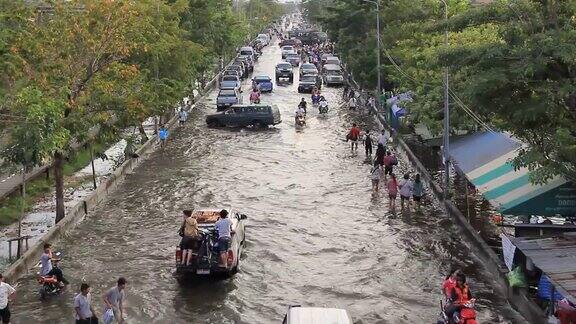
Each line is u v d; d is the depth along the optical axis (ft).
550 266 47.34
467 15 61.67
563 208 58.23
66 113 76.33
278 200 87.45
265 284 59.57
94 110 80.28
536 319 49.62
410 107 101.81
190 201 86.84
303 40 406.82
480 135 83.56
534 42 54.34
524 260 54.85
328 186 94.94
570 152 54.34
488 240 69.87
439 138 97.30
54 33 77.10
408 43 129.80
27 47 74.43
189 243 58.80
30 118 59.00
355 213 82.02
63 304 55.26
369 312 54.03
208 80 231.91
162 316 52.85
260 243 70.33
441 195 85.87
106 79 83.15
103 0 78.64
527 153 55.88
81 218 79.36
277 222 77.77
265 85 203.10
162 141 122.52
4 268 61.93
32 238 71.41
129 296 56.54
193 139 131.64
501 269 58.80
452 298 49.06
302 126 145.48
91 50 78.69
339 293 57.88
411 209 83.92
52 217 79.30
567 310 45.91
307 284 59.72
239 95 171.83
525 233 58.54
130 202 86.58
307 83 204.23
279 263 64.80
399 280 60.95
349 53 193.36
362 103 175.94
